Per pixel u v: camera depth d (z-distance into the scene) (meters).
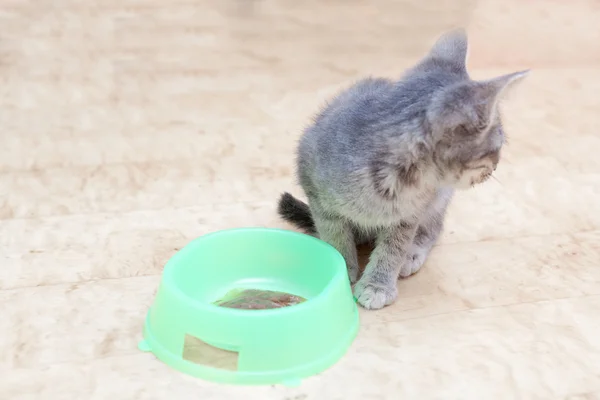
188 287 1.09
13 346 1.04
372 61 1.76
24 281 1.12
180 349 1.02
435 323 1.09
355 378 1.02
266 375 1.01
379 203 1.06
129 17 2.06
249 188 1.29
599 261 1.18
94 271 1.14
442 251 1.19
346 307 1.05
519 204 1.28
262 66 1.71
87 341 1.05
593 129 1.47
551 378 1.03
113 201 1.25
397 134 1.04
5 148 1.36
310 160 1.10
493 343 1.07
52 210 1.23
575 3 2.30
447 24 2.07
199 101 1.53
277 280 1.13
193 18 2.08
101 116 1.47
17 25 1.95
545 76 1.68
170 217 1.23
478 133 1.03
